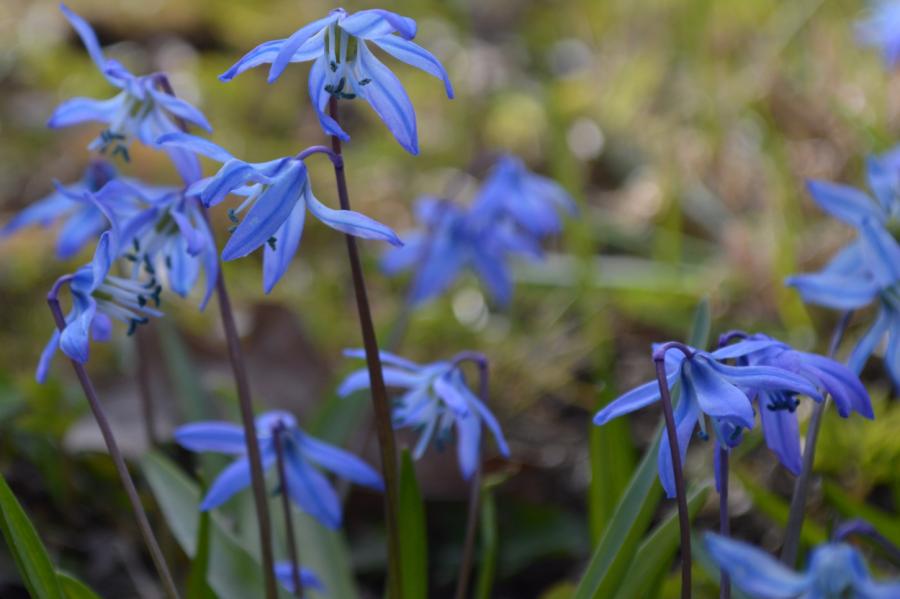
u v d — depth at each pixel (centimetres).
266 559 37
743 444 46
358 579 47
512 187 52
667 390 33
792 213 62
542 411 58
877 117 65
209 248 37
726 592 36
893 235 40
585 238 64
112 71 37
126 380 51
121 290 36
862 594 30
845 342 57
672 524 36
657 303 64
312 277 68
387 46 34
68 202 43
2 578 45
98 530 47
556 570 48
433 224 54
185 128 38
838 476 48
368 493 48
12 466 48
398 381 38
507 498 48
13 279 64
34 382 48
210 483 43
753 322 61
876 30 63
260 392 52
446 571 47
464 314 65
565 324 64
